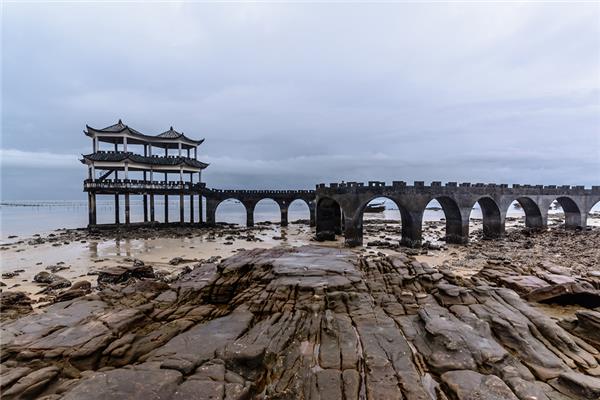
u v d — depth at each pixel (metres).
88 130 60.09
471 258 35.06
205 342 12.15
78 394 8.70
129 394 8.77
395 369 10.62
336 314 14.91
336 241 50.25
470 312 14.72
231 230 63.41
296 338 12.91
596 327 13.15
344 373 10.38
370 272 20.89
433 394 9.93
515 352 12.05
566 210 58.53
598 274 20.44
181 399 8.70
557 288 17.98
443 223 83.81
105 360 11.57
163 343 12.66
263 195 73.44
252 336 12.73
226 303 18.59
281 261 22.47
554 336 12.61
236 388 9.30
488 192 46.50
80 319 13.94
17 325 13.32
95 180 59.03
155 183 64.31
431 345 12.20
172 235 55.44
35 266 32.22
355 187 42.50
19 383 9.48
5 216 108.06
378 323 14.06
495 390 9.32
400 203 41.78
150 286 18.70
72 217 104.62
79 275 28.67
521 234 52.19
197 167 70.38
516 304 15.28
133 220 94.31
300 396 9.51
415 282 19.23
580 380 9.59
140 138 63.91
